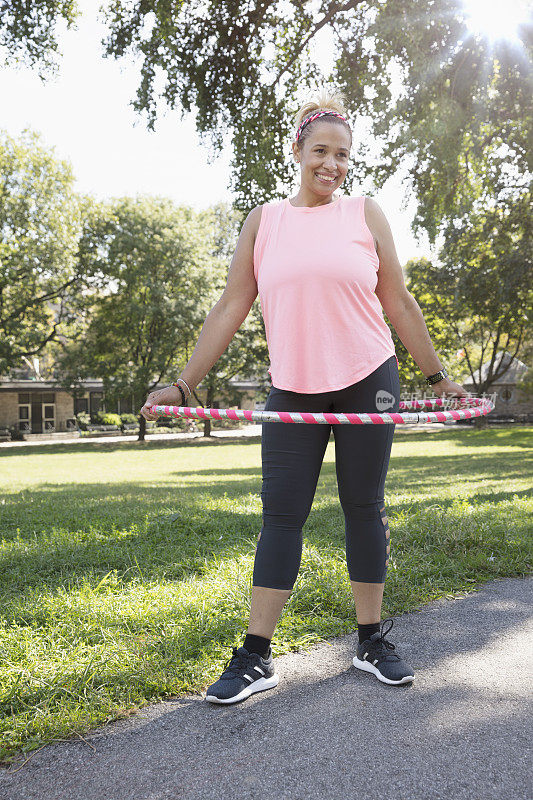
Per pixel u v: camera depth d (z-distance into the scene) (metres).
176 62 10.20
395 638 2.67
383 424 2.24
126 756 1.78
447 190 10.54
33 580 3.49
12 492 10.20
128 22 10.02
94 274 32.19
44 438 39.78
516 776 1.64
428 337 2.56
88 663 2.23
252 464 19.08
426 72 8.99
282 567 2.25
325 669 2.36
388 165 10.41
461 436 31.33
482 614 2.94
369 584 2.36
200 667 2.28
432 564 3.69
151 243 31.55
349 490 2.35
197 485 10.77
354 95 9.96
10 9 9.99
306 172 2.33
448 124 9.34
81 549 4.15
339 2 9.89
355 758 1.74
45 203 29.34
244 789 1.61
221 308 2.49
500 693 2.11
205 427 38.59
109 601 2.88
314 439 2.30
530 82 9.32
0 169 28.34
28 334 30.39
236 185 10.66
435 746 1.79
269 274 2.32
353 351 2.29
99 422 43.84
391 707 2.04
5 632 2.54
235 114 10.59
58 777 1.68
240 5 9.90
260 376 35.34
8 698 2.04
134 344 33.34
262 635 2.24
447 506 5.74
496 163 11.73
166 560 3.83
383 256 2.39
